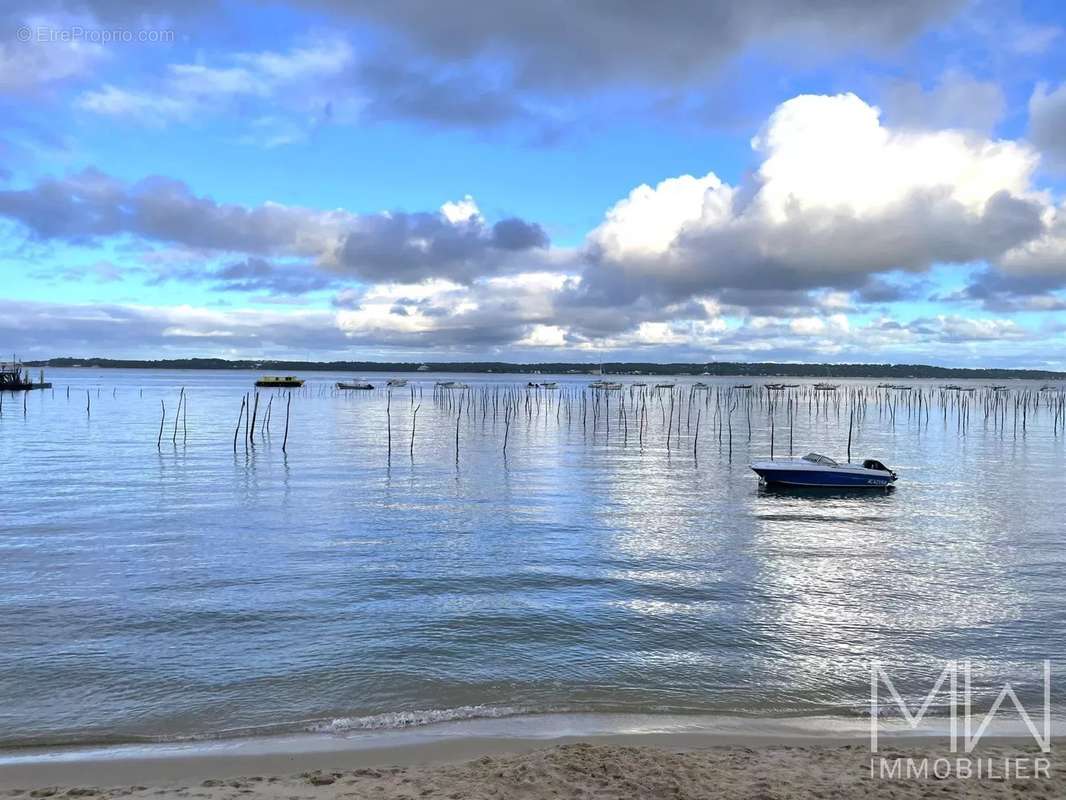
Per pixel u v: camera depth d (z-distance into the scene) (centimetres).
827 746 998
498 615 1611
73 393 13012
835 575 1978
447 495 3394
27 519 2680
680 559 2161
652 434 7131
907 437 7031
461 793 796
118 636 1455
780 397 16288
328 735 1038
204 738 1027
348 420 8275
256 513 2866
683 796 791
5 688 1202
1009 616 1617
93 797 800
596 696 1192
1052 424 8950
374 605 1678
